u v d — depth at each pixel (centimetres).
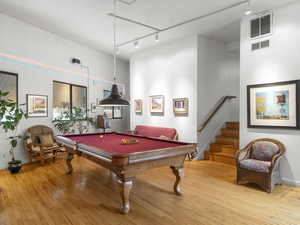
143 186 366
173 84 602
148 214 267
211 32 536
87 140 386
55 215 264
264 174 341
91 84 709
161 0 385
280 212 272
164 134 588
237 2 385
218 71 612
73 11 448
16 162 441
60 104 619
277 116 388
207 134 583
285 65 380
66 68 624
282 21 384
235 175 427
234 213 269
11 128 431
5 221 250
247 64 434
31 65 530
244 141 440
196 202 302
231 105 676
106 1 395
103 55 754
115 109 805
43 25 533
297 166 366
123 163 242
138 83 726
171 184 377
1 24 466
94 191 343
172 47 604
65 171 457
